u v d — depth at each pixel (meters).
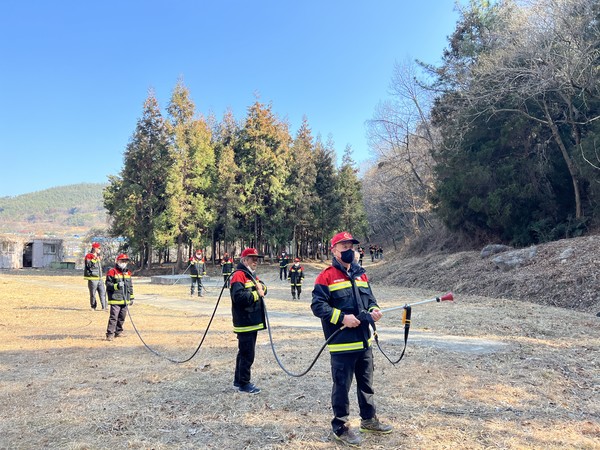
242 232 43.38
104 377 6.27
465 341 8.34
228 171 42.62
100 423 4.56
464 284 17.91
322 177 47.94
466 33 28.56
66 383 5.98
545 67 19.30
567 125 21.92
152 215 41.97
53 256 57.91
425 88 29.55
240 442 4.05
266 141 44.88
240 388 5.54
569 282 13.77
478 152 23.20
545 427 4.33
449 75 27.72
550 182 21.98
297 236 49.59
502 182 22.31
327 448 3.89
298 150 46.38
